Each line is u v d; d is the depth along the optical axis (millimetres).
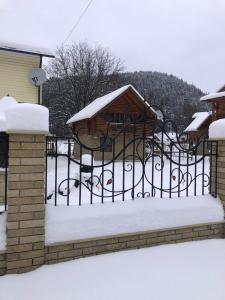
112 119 16031
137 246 2758
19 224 2277
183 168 9367
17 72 10633
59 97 27438
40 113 2311
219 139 3176
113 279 2248
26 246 2299
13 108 2258
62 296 2020
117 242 2672
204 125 24359
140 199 2910
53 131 26797
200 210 3055
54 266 2375
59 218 2482
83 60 27500
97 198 5504
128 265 2457
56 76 27766
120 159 12945
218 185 3252
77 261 2467
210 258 2645
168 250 2762
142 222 2762
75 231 2482
